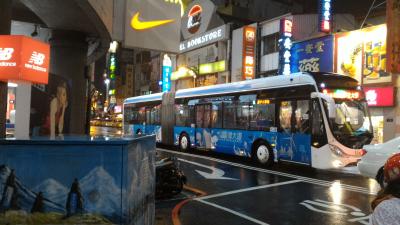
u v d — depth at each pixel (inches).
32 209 118.4
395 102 789.9
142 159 149.3
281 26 1081.4
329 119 499.5
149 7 478.6
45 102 383.9
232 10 1649.9
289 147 546.3
